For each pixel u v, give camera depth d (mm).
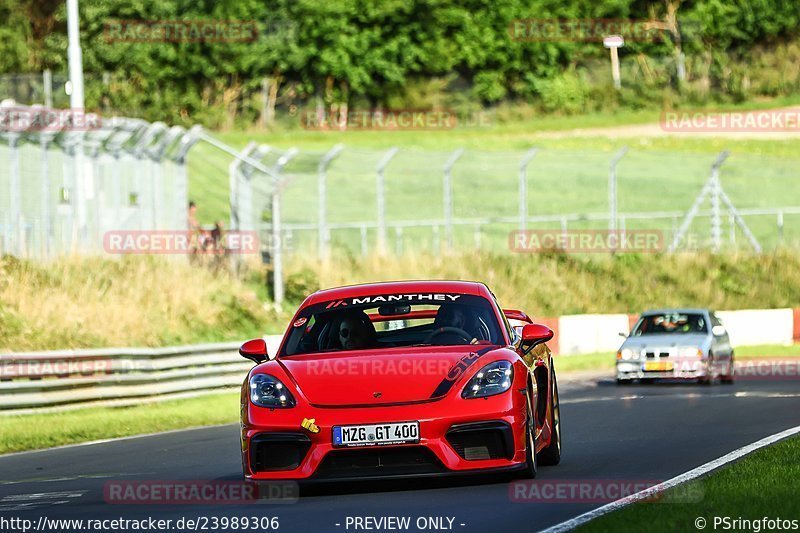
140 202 103750
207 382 79375
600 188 193750
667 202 186375
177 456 46844
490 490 31375
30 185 97188
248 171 110062
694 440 43938
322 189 116312
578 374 90125
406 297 36031
